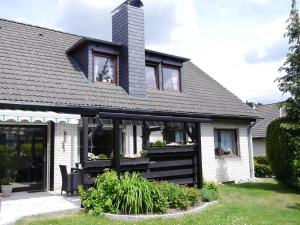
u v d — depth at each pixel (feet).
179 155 49.03
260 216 35.91
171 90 67.46
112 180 36.37
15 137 47.75
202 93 73.05
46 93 46.98
